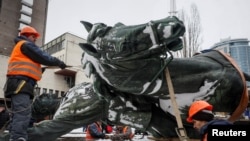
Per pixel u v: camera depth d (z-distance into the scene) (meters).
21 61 3.64
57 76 38.53
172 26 3.30
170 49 3.58
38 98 5.53
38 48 3.76
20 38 3.91
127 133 7.88
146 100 4.12
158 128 4.25
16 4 39.84
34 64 3.73
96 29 3.73
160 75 3.74
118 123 4.44
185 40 15.28
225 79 3.96
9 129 4.04
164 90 3.85
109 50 3.56
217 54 4.37
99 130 7.97
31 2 41.53
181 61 3.95
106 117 4.52
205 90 3.94
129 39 3.38
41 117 5.64
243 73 4.54
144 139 5.92
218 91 3.98
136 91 3.87
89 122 4.53
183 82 3.86
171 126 4.21
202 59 4.24
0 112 5.21
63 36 40.88
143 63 3.55
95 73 4.05
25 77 3.60
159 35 3.36
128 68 3.61
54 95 5.77
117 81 3.82
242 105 4.12
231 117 4.25
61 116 4.43
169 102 4.00
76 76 38.50
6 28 38.03
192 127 4.04
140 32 3.35
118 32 3.53
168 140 4.26
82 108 4.43
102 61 3.70
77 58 40.59
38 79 3.81
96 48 3.71
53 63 3.90
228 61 4.20
